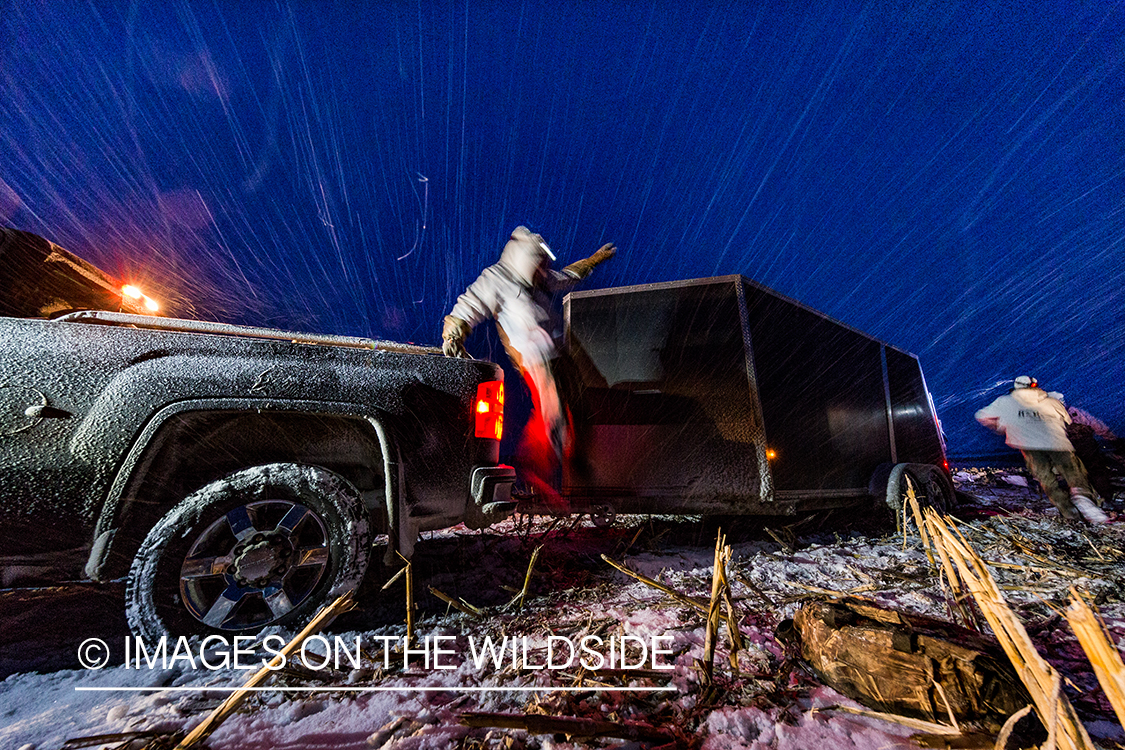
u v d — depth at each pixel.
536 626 2.06
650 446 3.62
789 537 3.80
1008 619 1.01
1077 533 4.14
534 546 3.57
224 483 1.89
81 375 1.83
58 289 2.61
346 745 1.26
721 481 3.41
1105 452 6.83
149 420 1.84
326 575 1.97
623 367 3.80
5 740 1.27
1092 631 0.79
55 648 1.81
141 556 1.76
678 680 1.57
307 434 2.24
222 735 1.28
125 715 1.39
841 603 1.65
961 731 1.14
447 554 3.26
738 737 1.26
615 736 1.24
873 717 1.30
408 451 2.21
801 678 1.55
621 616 2.17
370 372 2.25
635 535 3.66
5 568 1.68
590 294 3.99
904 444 5.20
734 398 3.46
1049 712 0.85
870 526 4.59
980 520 4.71
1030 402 5.15
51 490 1.73
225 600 1.84
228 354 2.03
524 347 3.48
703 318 3.66
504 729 1.31
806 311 4.13
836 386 4.29
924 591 2.52
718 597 1.57
